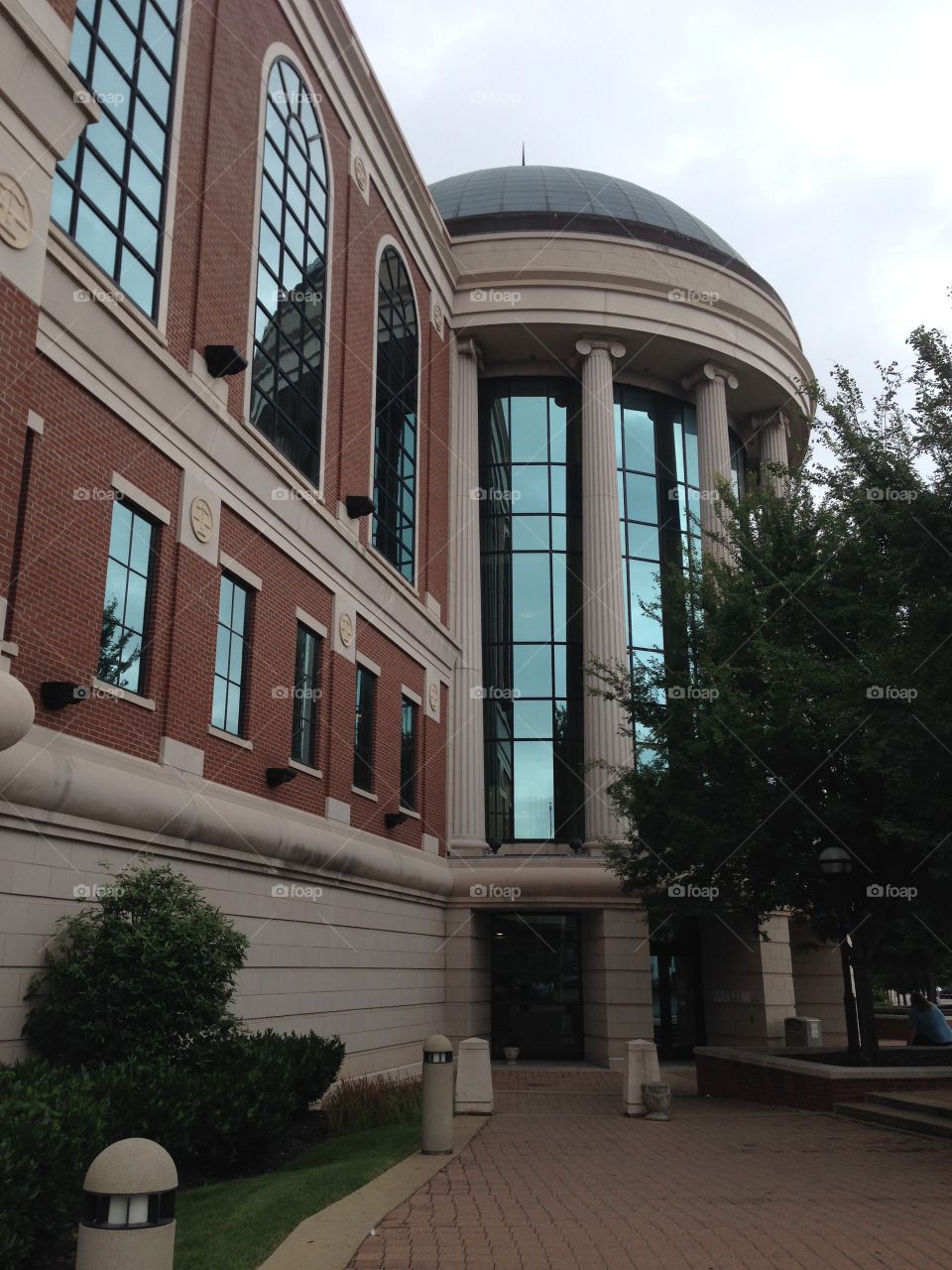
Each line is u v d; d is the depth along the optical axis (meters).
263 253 19.23
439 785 27.47
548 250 31.48
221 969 12.00
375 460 24.64
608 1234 8.03
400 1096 15.95
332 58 22.84
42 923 11.81
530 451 32.16
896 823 15.24
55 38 11.70
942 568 13.99
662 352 32.34
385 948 22.70
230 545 17.08
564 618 30.80
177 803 14.32
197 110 17.06
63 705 12.57
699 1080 20.95
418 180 27.80
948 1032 22.28
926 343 14.55
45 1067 9.78
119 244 14.72
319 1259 7.17
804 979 32.56
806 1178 10.55
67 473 13.03
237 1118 11.12
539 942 28.48
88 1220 4.75
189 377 15.67
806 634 19.95
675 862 20.47
